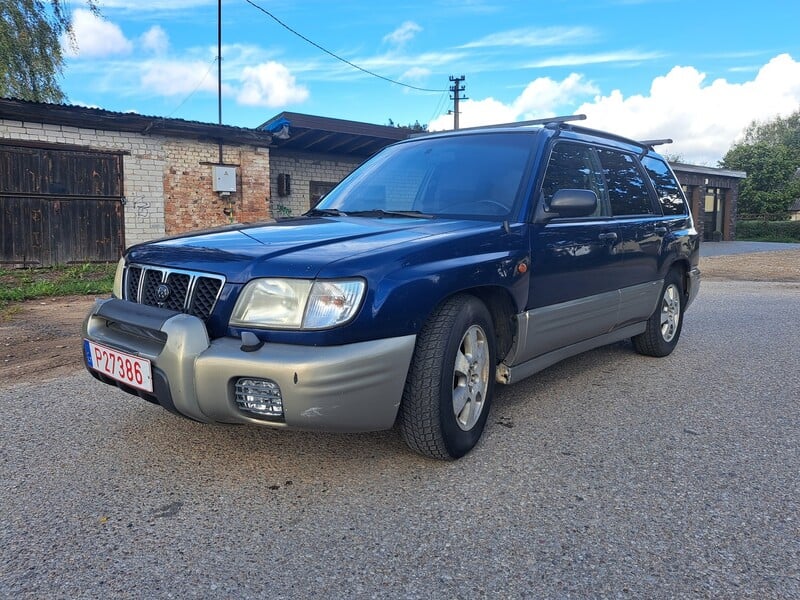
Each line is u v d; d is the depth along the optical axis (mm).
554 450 3223
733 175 30000
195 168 13055
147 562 2215
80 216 11859
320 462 3047
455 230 3100
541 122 4160
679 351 5570
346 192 4156
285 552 2283
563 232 3668
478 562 2219
